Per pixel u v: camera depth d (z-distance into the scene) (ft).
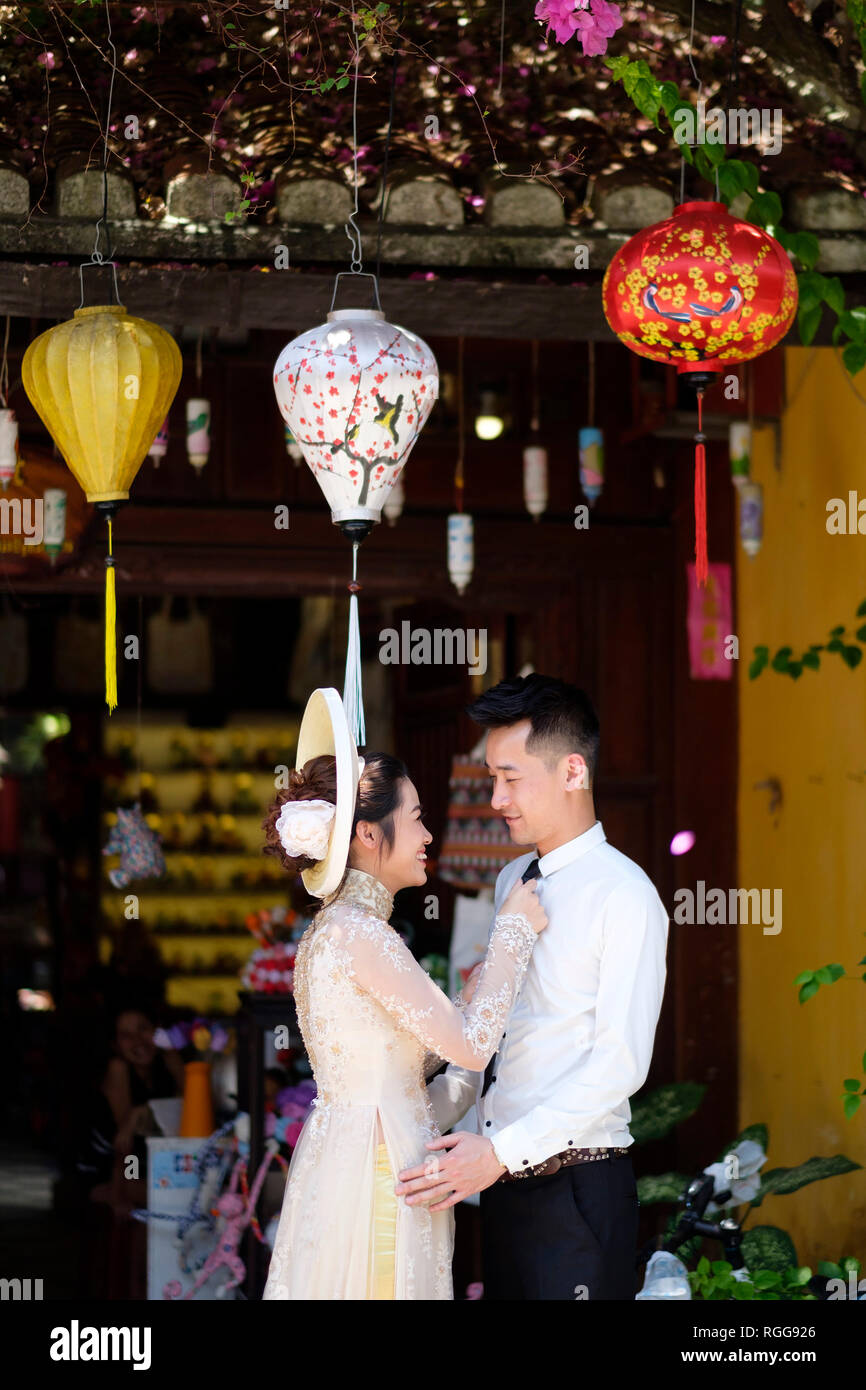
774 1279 12.33
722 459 17.72
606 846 9.27
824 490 15.29
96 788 27.22
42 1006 27.43
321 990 8.61
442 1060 9.39
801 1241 15.42
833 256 11.35
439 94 12.39
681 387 16.12
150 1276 16.08
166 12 12.50
